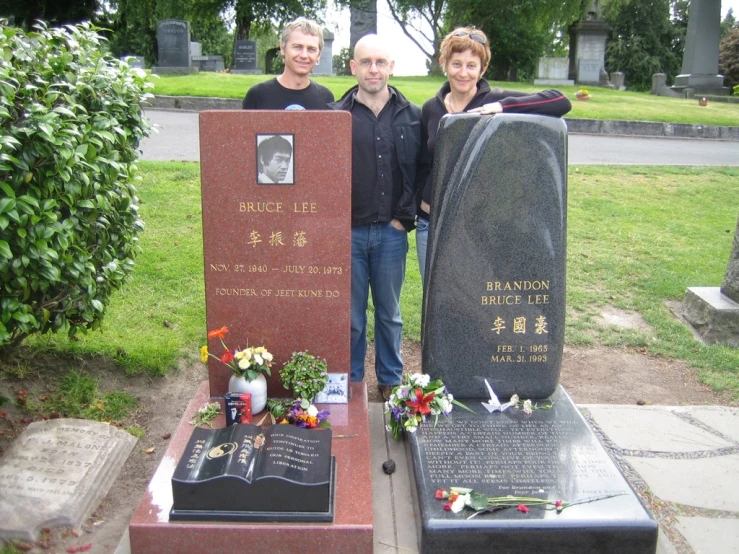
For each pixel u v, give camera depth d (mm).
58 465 3252
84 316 3529
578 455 3209
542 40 30453
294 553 2773
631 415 3973
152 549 2764
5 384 3945
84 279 3295
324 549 2773
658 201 8609
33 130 2797
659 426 3861
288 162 3447
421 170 3869
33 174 2969
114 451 3453
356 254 3811
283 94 4066
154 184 7625
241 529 2746
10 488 3061
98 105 3561
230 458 2869
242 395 3371
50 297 3367
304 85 4090
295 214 3520
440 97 3777
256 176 3473
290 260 3584
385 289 3922
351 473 3107
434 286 3623
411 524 3031
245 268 3602
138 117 3857
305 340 3697
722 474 3406
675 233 7324
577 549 2758
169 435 3779
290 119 3395
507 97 3605
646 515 2779
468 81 3635
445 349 3688
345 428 3469
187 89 15312
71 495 3068
